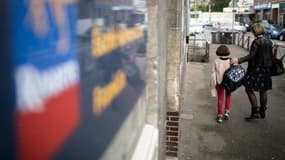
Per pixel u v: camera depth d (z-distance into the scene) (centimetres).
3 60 50
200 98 786
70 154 73
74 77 76
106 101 104
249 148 491
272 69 599
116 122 117
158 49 219
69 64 74
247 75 605
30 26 57
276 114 652
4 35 50
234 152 477
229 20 3997
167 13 366
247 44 1905
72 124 75
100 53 98
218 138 528
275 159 456
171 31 381
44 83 61
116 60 118
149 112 218
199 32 2727
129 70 141
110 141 109
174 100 400
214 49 1952
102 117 100
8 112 51
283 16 3891
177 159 413
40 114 60
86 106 85
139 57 167
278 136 538
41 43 60
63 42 70
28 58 56
